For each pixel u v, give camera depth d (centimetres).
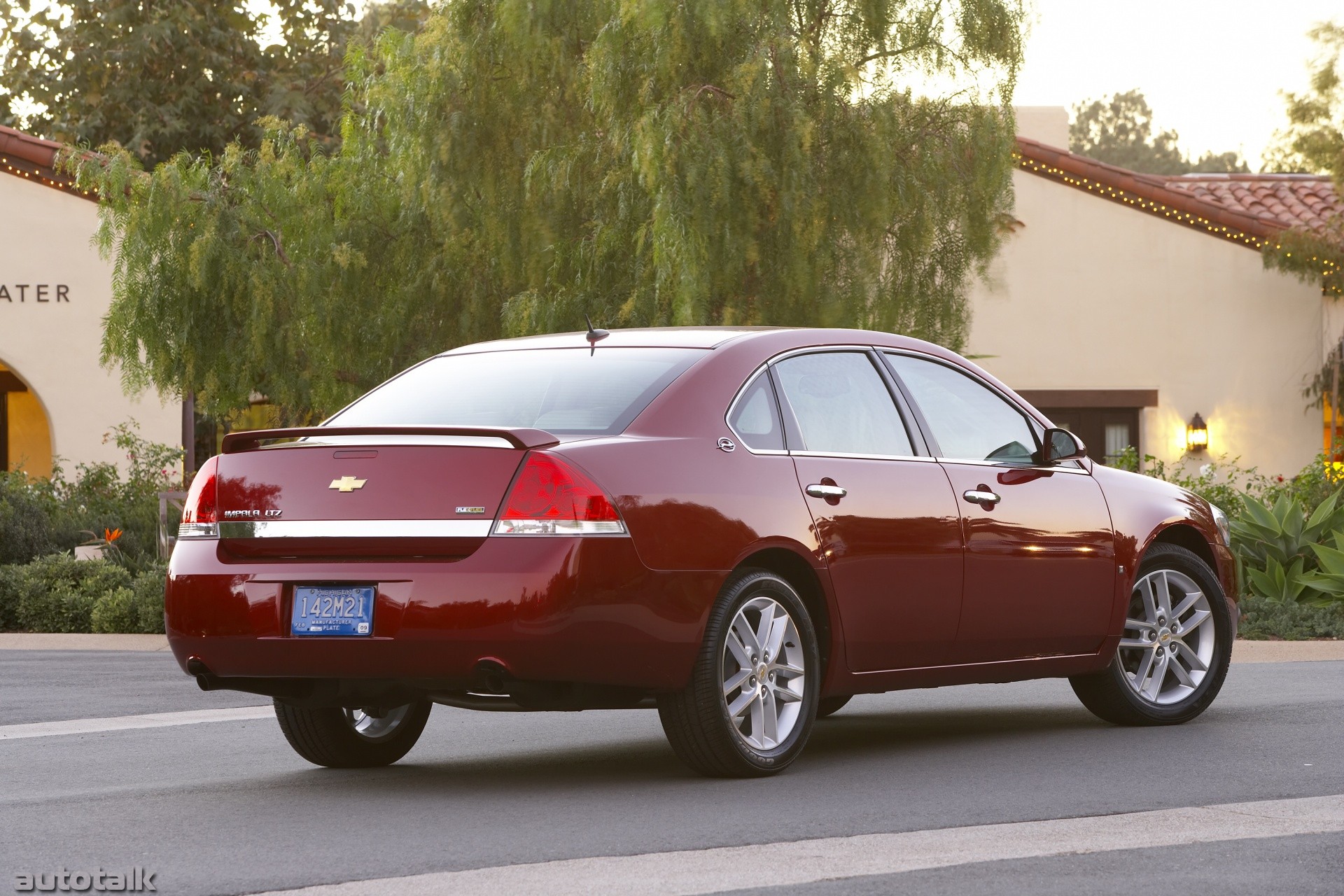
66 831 727
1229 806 762
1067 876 620
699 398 845
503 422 848
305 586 791
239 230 2272
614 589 771
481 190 2089
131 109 4628
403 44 2236
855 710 1180
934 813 748
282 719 904
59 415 3088
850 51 2034
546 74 2067
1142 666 1071
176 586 824
